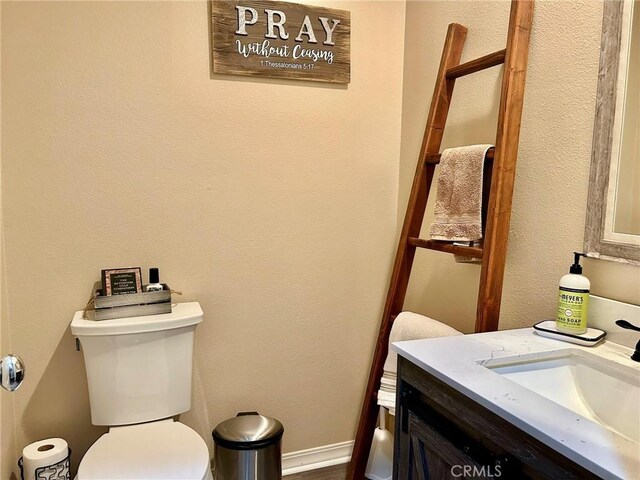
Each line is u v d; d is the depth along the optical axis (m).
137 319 1.61
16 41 1.56
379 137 2.07
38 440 1.71
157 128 1.74
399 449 1.23
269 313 1.97
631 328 1.08
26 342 1.67
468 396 0.95
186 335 1.68
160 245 1.79
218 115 1.81
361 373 2.14
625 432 1.03
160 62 1.72
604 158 1.22
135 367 1.62
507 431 0.88
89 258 1.71
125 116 1.70
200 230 1.84
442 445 1.05
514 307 1.51
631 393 1.03
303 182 1.96
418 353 1.14
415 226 1.81
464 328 1.74
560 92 1.35
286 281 1.98
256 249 1.92
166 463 1.34
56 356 1.71
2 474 1.48
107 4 1.64
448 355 1.12
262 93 1.86
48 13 1.58
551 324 1.31
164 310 1.67
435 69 1.88
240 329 1.93
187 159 1.79
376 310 2.14
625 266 1.19
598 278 1.26
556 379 1.15
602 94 1.22
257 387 1.99
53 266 1.67
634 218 1.16
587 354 1.14
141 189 1.75
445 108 1.75
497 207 1.42
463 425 1.00
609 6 1.20
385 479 1.94
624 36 1.17
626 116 1.17
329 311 2.07
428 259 1.92
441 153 1.79
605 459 0.71
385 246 2.13
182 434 1.52
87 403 1.76
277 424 1.79
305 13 1.87
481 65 1.55
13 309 1.64
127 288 1.68
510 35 1.42
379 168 2.09
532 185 1.44
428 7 1.91
